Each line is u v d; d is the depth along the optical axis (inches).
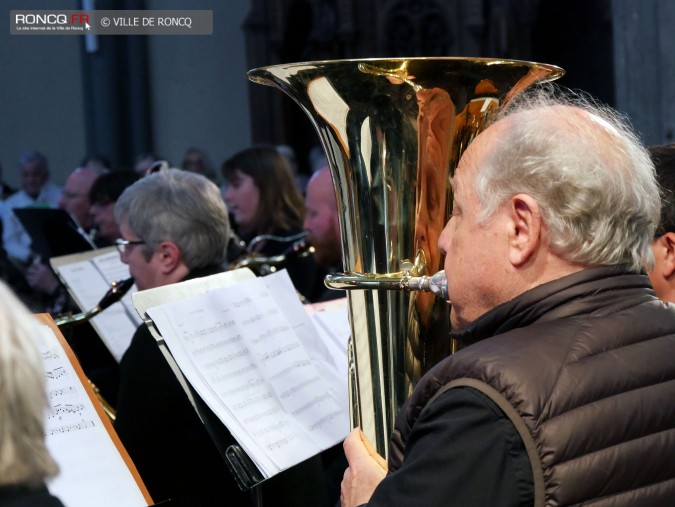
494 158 92.7
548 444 80.7
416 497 82.5
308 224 246.8
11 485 80.0
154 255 178.2
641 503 84.6
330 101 114.3
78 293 223.9
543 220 90.0
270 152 309.6
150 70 685.9
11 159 689.6
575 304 89.7
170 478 155.3
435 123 114.0
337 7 605.6
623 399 85.4
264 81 120.7
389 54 602.5
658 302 94.5
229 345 142.3
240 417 135.1
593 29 645.9
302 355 150.0
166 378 153.6
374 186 116.3
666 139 357.1
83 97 687.1
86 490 108.2
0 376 78.5
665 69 356.8
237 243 278.4
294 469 165.0
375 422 118.0
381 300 116.6
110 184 298.0
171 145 686.5
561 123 92.4
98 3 676.1
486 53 593.0
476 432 81.9
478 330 93.2
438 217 117.1
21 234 487.8
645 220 93.0
